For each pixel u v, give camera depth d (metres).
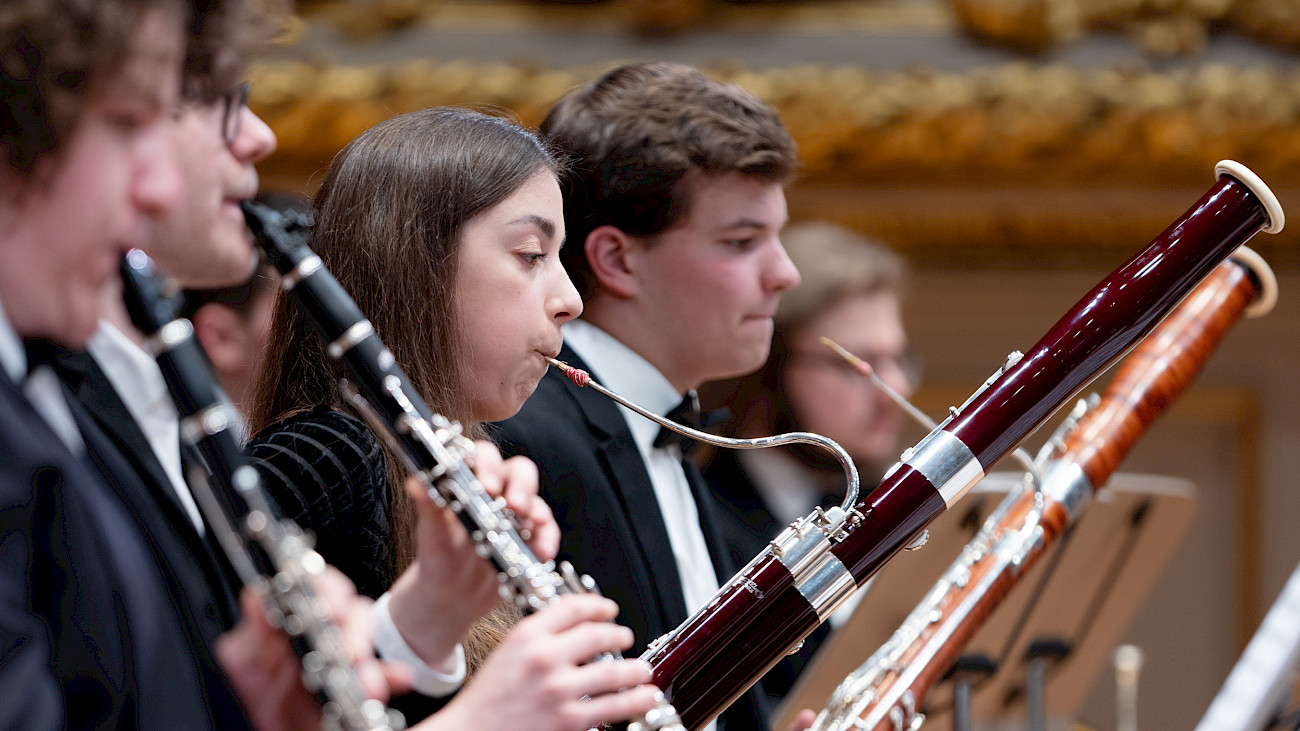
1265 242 11.08
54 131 2.13
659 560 4.69
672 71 5.18
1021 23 10.45
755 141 4.95
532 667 2.57
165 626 2.27
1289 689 4.96
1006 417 3.72
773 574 3.59
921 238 10.97
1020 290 11.08
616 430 4.80
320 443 3.45
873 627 5.49
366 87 10.27
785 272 5.08
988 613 4.76
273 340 3.86
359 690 2.29
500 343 3.82
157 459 2.87
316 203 3.98
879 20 10.68
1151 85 10.59
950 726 5.96
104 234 2.22
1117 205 10.82
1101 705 11.56
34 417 2.20
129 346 3.05
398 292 3.77
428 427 2.89
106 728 2.13
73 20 2.11
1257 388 11.36
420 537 2.85
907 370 9.18
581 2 10.55
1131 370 5.24
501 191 3.83
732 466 7.86
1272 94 10.55
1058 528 4.90
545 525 2.93
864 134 10.57
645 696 2.72
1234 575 11.45
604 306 5.12
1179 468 11.52
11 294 2.21
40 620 2.07
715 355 5.08
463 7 10.51
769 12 10.66
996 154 10.61
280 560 2.34
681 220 4.97
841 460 3.72
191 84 2.53
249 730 2.38
